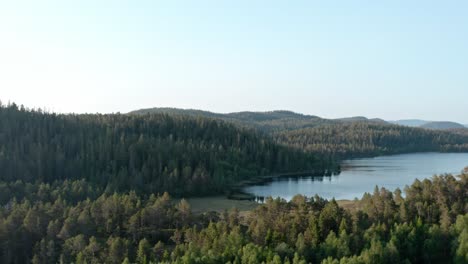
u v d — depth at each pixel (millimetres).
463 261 84000
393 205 114438
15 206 126312
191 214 121375
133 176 199000
